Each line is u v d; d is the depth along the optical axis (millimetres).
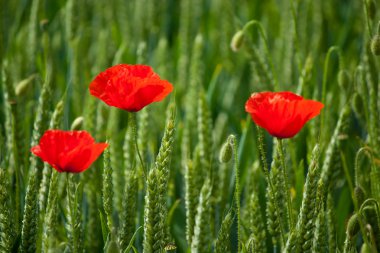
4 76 1654
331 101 1785
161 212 1412
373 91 1670
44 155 1382
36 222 1459
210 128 1672
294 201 1614
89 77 2064
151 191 1397
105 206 1451
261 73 1783
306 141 1767
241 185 1726
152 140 1816
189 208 1514
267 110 1399
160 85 1424
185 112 1997
